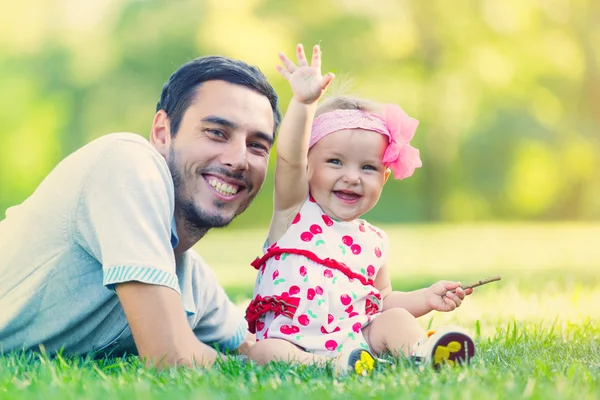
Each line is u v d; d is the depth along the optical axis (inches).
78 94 1095.6
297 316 158.6
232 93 150.8
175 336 132.9
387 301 172.9
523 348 163.2
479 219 1189.7
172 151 151.4
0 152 1120.8
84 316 147.6
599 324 198.5
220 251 690.2
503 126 1078.4
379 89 1058.1
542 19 1106.1
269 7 1073.5
